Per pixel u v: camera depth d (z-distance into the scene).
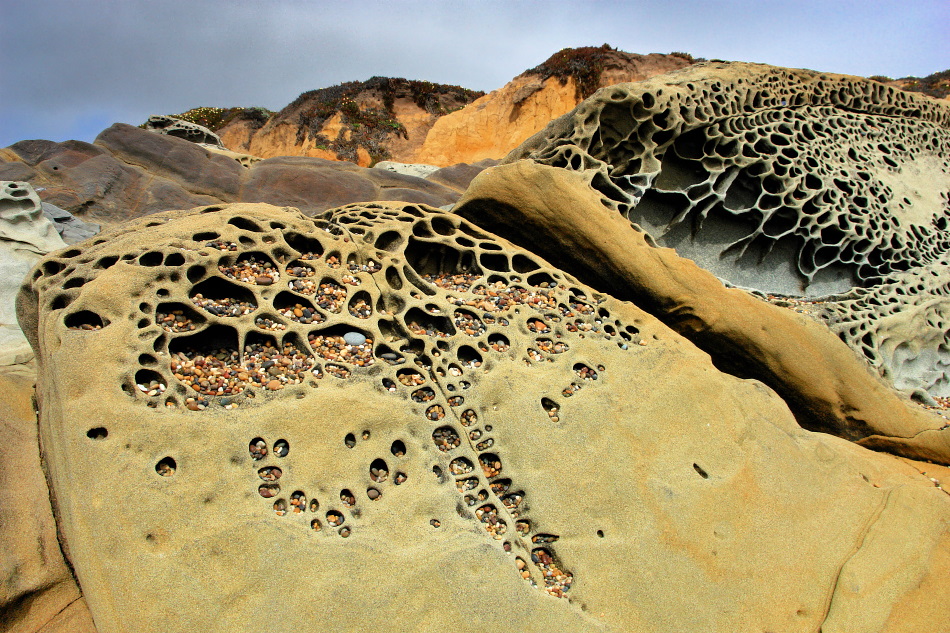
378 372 0.96
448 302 1.12
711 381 1.12
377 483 0.84
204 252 0.98
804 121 1.77
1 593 0.75
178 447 0.78
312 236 1.11
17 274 1.71
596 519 0.88
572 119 1.53
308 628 0.69
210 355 0.92
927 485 1.11
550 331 1.13
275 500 0.78
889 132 1.94
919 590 0.90
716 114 1.63
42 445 0.91
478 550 0.79
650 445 0.98
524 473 0.91
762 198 1.61
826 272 1.68
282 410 0.85
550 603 0.77
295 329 0.96
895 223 1.73
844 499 1.01
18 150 2.33
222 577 0.70
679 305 1.29
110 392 0.80
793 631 0.82
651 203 1.60
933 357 1.55
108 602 0.68
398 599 0.73
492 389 0.98
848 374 1.28
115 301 0.88
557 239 1.35
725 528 0.91
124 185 2.39
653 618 0.80
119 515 0.71
